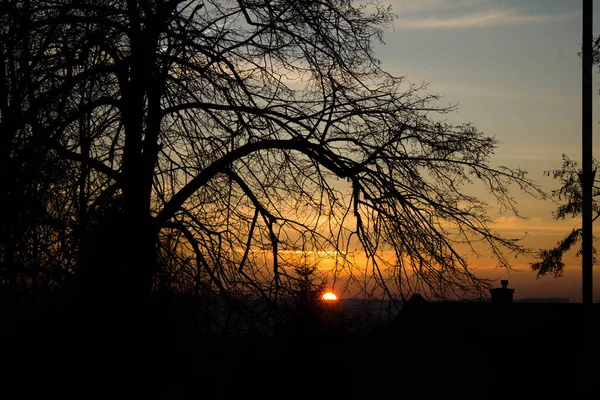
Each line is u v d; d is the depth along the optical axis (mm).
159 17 11328
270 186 12250
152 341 11258
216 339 11602
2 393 10367
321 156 12047
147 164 11414
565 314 24469
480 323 24547
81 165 10742
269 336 12477
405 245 11547
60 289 10430
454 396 21938
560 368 21938
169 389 11844
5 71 10422
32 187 10203
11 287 10195
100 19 10812
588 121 12359
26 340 10484
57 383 10492
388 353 21531
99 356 10617
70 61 10578
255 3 11883
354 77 12094
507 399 21844
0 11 10156
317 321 12156
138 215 11117
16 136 10352
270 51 12000
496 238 11680
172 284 11383
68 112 10648
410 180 11836
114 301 10648
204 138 12016
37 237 10203
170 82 11680
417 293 11648
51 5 10766
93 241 10648
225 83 11922
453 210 11789
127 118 11188
